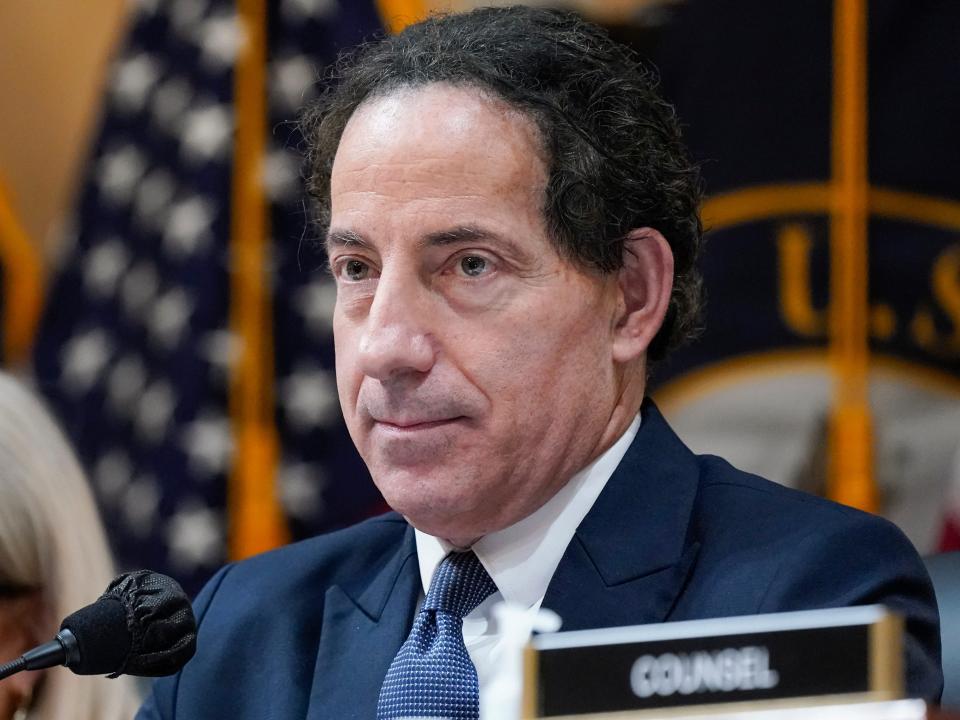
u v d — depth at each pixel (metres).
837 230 11.27
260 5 12.85
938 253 11.23
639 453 5.69
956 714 3.40
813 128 11.36
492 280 5.18
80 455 12.64
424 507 5.23
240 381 12.41
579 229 5.26
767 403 11.27
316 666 5.74
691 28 11.52
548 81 5.34
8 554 6.36
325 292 12.56
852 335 11.20
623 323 5.57
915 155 11.30
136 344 12.71
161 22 13.23
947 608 6.56
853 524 5.41
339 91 5.87
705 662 3.56
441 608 5.48
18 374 13.01
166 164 12.91
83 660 4.91
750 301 11.33
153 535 12.30
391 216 5.18
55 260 13.22
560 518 5.52
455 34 5.47
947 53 11.32
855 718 3.45
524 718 3.61
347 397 5.38
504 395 5.17
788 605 5.18
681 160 5.88
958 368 11.20
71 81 13.84
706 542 5.53
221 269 12.57
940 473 11.10
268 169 12.66
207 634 6.04
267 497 12.27
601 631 3.64
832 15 11.38
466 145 5.17
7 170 13.73
